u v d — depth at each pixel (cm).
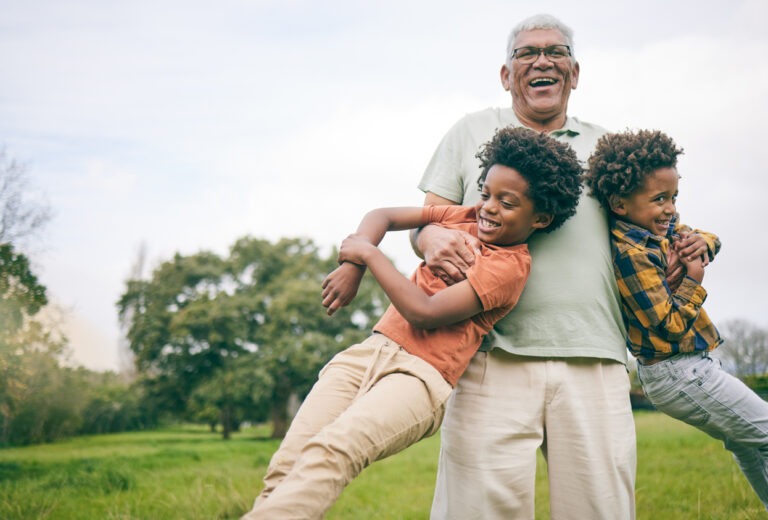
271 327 3381
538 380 244
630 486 249
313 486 187
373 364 222
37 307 981
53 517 481
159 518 474
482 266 221
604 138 260
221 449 1512
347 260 236
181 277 3647
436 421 219
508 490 241
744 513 385
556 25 278
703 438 762
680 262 264
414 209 260
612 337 251
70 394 1209
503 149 226
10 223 948
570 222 253
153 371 3544
